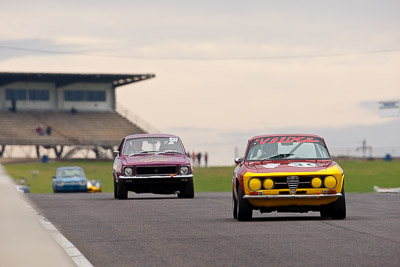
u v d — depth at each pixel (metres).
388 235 39.94
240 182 51.22
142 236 41.31
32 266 17.36
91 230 45.25
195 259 31.30
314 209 51.72
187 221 51.66
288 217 55.25
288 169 50.97
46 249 18.25
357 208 65.12
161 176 87.25
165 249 35.06
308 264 29.22
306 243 36.50
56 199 88.56
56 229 45.38
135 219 53.94
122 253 33.72
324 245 35.56
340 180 50.91
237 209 52.59
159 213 60.44
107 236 41.50
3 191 18.69
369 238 38.47
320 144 55.28
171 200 82.75
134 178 86.69
